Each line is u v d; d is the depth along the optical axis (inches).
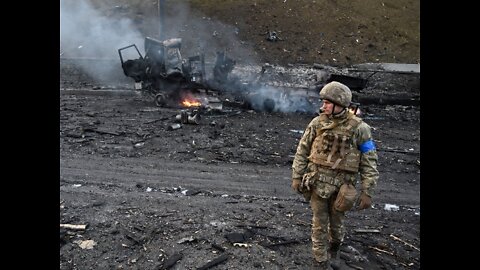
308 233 200.4
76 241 184.7
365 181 146.5
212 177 285.0
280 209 230.8
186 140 364.8
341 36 939.3
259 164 316.5
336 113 147.1
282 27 943.0
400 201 256.5
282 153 343.9
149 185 264.4
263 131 408.8
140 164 304.3
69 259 171.3
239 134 394.0
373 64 853.8
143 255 176.6
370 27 964.6
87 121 422.6
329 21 967.0
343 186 146.9
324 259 161.8
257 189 266.8
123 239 188.9
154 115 461.1
